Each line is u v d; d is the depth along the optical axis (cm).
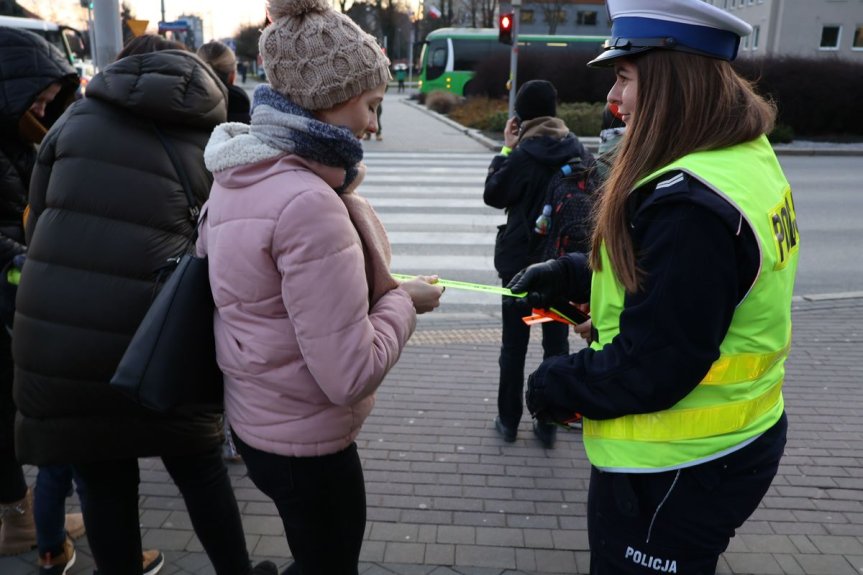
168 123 211
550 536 302
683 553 163
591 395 158
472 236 882
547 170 340
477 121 2198
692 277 143
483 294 675
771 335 158
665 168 152
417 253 806
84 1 1784
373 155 1602
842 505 326
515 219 352
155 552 275
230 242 166
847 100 1958
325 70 158
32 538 286
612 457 164
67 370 203
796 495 334
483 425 402
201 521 232
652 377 149
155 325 174
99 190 201
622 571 169
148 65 205
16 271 240
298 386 171
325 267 158
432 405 426
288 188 159
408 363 491
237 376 175
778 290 156
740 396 158
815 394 446
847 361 500
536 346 525
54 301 201
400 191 1166
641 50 157
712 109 155
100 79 205
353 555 196
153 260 201
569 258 206
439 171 1380
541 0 4903
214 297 174
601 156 312
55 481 253
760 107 160
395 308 179
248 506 319
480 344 530
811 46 3950
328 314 159
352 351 161
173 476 232
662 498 161
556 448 377
